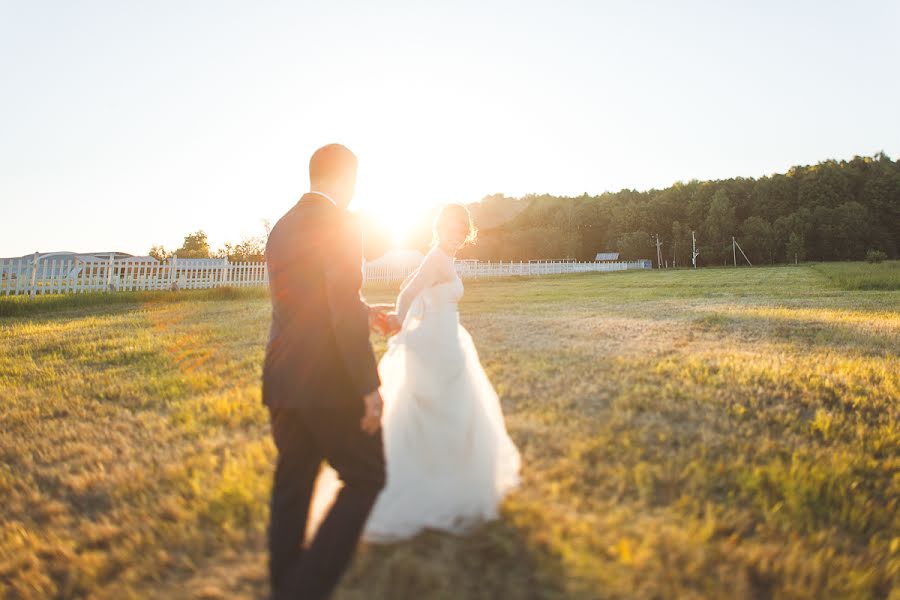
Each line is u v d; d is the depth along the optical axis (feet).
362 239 6.12
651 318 30.91
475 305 41.45
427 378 7.38
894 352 19.40
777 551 6.81
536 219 399.65
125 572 6.63
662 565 6.22
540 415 11.83
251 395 13.82
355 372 5.49
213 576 6.39
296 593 5.14
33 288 43.37
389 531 6.81
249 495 8.03
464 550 6.56
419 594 5.75
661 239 335.06
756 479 8.59
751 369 16.05
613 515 7.25
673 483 8.55
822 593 6.05
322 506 7.06
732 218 311.68
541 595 5.70
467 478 7.23
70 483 9.42
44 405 14.20
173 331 26.04
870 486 9.02
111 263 48.06
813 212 299.17
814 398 13.33
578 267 169.99
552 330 25.79
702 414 12.15
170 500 8.30
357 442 5.79
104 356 20.33
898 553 7.14
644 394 13.52
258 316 32.40
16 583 6.61
